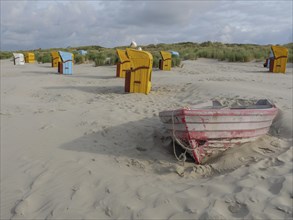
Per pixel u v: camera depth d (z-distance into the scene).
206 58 32.66
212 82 12.88
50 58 35.06
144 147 6.04
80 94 11.79
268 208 3.60
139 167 5.17
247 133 5.42
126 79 11.55
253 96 9.66
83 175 4.82
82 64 29.02
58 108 9.14
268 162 4.85
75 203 4.11
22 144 6.17
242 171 4.58
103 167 5.08
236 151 5.38
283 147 5.57
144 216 3.72
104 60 26.89
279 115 7.30
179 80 14.68
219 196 3.94
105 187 4.44
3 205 4.21
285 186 3.96
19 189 4.56
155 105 9.29
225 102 9.04
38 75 19.58
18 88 13.61
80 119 7.69
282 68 18.73
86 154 5.61
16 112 8.76
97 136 6.51
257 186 4.07
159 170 5.03
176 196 4.05
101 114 8.12
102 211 3.90
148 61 11.16
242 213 3.59
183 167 5.06
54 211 3.96
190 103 9.32
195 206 3.80
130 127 7.03
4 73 21.61
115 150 5.84
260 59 28.88
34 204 4.16
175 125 5.27
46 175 4.89
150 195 4.15
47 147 5.97
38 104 10.01
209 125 5.01
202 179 4.62
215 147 5.29
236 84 12.47
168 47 60.19
